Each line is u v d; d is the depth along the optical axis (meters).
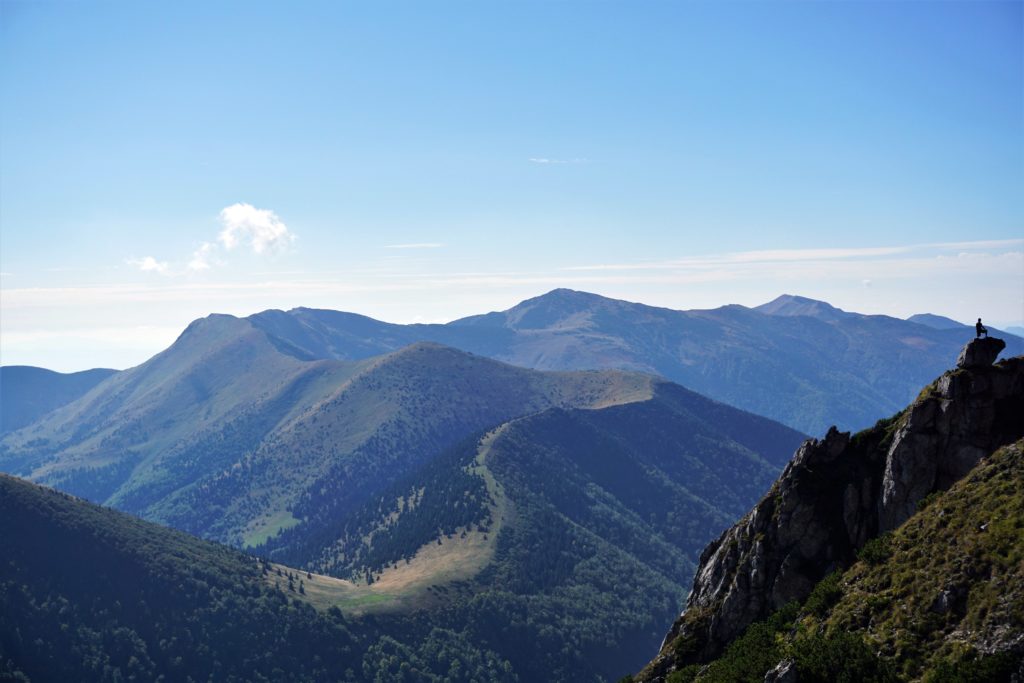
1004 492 70.81
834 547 85.75
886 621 69.25
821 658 68.12
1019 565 63.06
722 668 79.81
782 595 86.12
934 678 60.28
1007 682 56.97
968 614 63.84
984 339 82.81
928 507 77.19
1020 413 79.56
